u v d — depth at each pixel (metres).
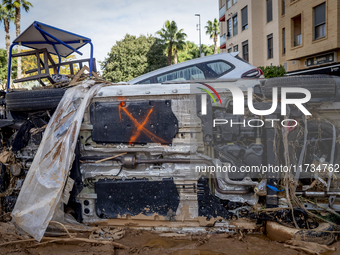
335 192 2.76
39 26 4.41
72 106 3.07
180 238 2.89
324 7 16.75
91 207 3.06
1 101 3.59
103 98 3.08
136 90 3.02
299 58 19.03
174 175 2.92
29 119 3.33
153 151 2.96
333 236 2.69
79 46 5.26
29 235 2.92
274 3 22.02
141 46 35.00
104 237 2.89
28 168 3.30
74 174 2.99
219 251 2.62
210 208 2.90
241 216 2.92
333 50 16.61
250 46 24.61
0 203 3.37
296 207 2.77
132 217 3.01
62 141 2.92
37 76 3.97
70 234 2.90
